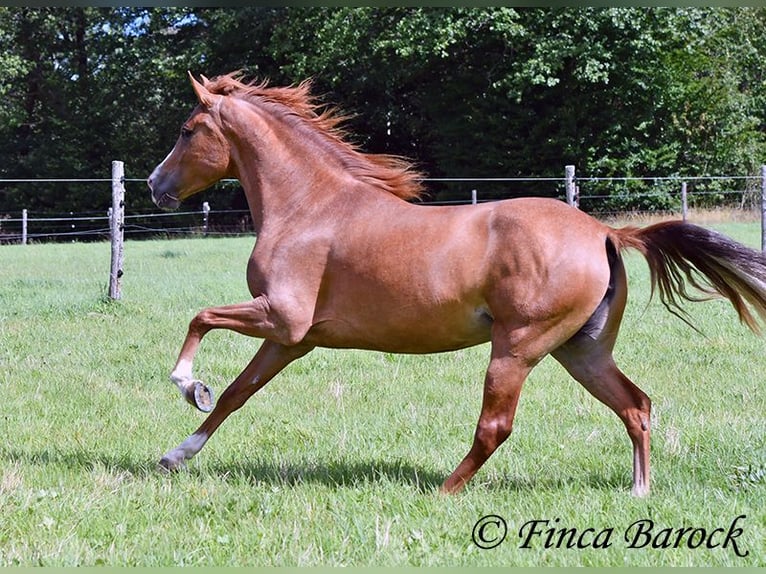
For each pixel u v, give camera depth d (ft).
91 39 132.87
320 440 24.00
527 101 117.08
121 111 132.87
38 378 31.76
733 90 119.85
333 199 20.44
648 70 111.86
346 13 114.83
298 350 21.08
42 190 130.93
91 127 132.26
